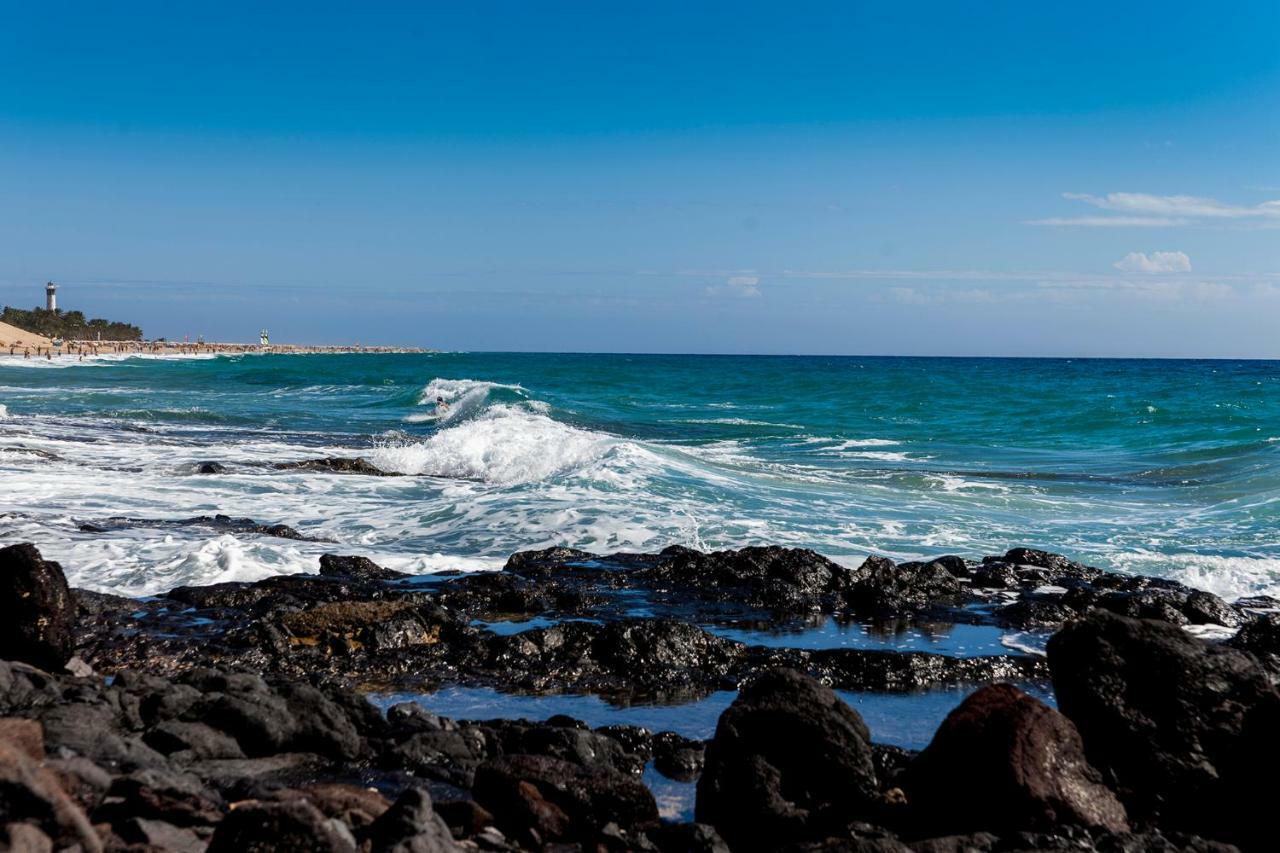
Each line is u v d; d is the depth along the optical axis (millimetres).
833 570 13031
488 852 5199
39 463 22188
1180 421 36469
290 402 48844
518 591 11750
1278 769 5566
